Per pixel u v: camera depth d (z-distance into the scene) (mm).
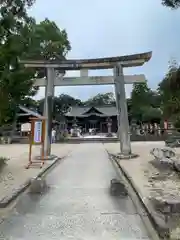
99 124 53375
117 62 14883
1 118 11445
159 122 37375
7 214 5785
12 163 12586
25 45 10977
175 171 9836
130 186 8289
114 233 4727
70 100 53375
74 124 48000
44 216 5625
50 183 8820
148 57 14367
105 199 6867
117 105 15016
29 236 4637
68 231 4828
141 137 32156
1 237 4605
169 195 6812
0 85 10289
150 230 4852
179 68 9922
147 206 5949
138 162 12547
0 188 7809
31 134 12273
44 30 23969
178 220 5000
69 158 15305
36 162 11992
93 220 5363
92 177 9766
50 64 15109
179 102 11406
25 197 7125
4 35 9953
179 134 26250
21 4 9734
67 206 6305
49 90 15195
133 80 14883
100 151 19172
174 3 8195
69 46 30406
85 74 15305
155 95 39125
